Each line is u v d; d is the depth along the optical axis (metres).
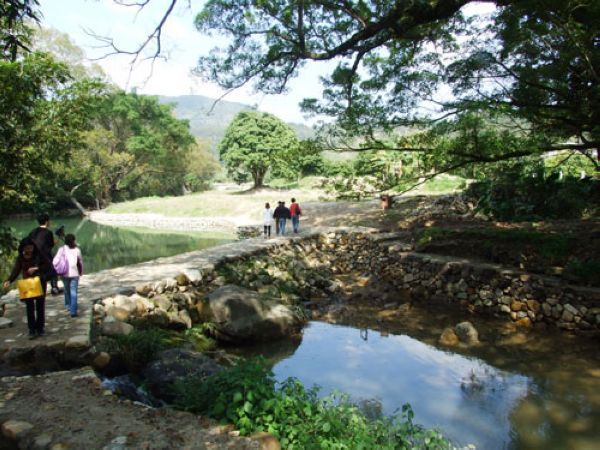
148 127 46.97
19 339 5.97
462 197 18.02
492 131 7.98
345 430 4.07
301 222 21.72
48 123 9.52
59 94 9.98
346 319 10.52
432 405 6.12
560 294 9.33
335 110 8.81
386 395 6.45
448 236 13.20
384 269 14.09
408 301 11.88
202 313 9.17
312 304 11.63
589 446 5.03
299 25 9.54
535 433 5.33
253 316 8.91
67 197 44.16
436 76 8.21
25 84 7.74
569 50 7.59
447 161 8.38
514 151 8.10
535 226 12.66
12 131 8.22
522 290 10.01
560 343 8.49
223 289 9.48
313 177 46.06
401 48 9.88
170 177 57.31
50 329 6.43
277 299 11.09
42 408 4.23
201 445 3.59
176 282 10.16
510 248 11.30
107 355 6.02
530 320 9.70
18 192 8.67
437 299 11.79
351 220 19.72
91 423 3.95
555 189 14.48
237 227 26.39
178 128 48.88
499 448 5.02
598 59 7.46
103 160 40.38
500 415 5.79
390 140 9.10
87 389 4.69
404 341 8.92
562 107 7.91
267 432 3.90
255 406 4.17
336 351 8.43
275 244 15.19
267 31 10.03
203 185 68.56
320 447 3.68
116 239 25.42
